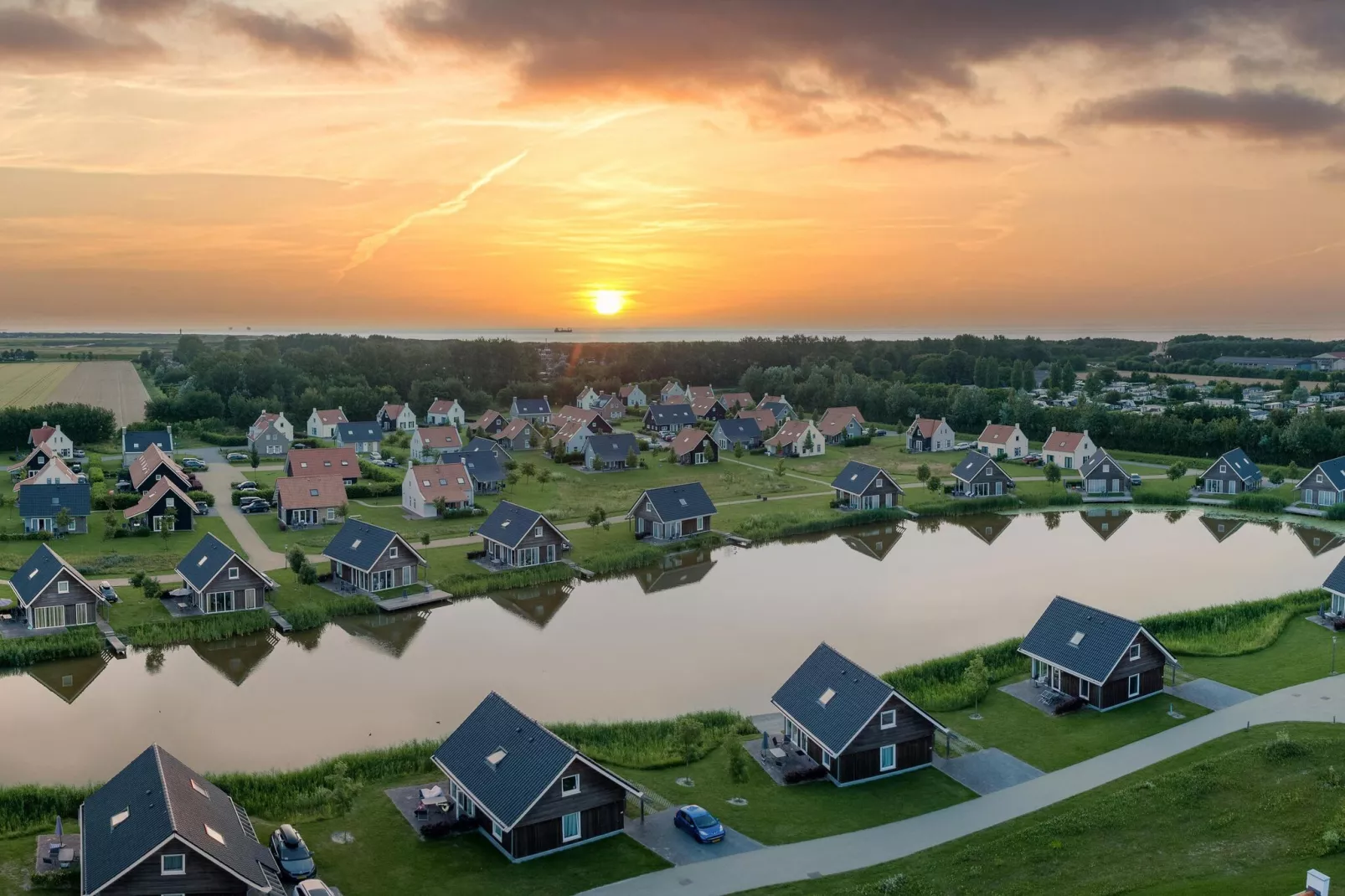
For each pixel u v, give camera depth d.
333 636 70.88
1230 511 114.31
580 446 148.00
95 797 38.88
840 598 78.69
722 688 59.16
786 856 40.03
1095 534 103.44
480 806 40.94
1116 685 54.94
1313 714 52.94
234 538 96.19
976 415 176.75
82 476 119.56
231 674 62.88
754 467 142.12
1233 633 66.38
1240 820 41.66
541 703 57.22
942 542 100.38
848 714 47.50
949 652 64.81
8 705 57.50
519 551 86.56
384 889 37.44
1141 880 37.41
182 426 170.50
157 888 33.62
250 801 43.91
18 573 72.06
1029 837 40.66
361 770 47.19
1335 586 69.31
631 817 43.53
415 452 147.62
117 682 61.25
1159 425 150.62
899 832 41.97
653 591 82.00
